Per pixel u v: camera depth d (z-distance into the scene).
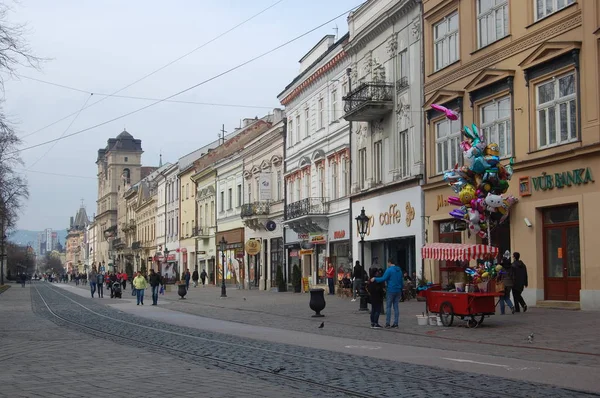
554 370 11.81
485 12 28.00
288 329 21.55
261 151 58.12
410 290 31.20
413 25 33.69
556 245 24.06
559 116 23.69
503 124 26.86
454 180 23.70
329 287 41.09
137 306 37.34
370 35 38.19
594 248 21.88
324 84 45.16
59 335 20.05
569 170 23.05
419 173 32.81
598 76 21.72
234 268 64.88
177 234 86.44
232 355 14.66
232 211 65.44
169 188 91.25
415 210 33.19
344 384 10.66
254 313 29.20
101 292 50.47
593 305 21.77
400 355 14.45
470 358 13.72
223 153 73.25
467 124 28.95
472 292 19.53
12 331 21.67
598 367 12.05
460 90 29.31
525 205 25.12
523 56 25.39
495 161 22.53
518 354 14.11
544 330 17.69
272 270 55.50
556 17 23.70
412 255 34.12
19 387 10.59
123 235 131.00
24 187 46.31
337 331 20.39
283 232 52.38
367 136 38.81
